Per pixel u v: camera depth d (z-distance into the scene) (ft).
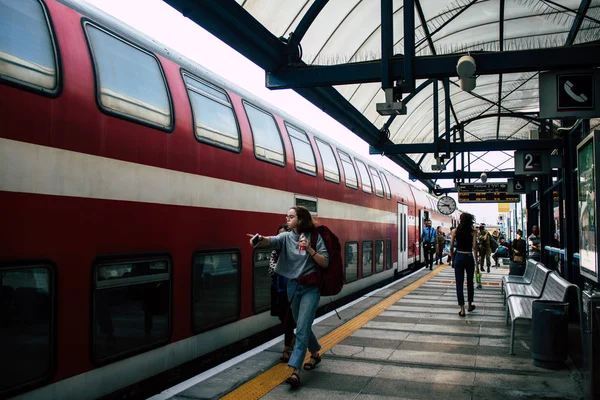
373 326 28.55
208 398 16.44
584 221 19.51
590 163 18.16
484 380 18.38
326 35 33.58
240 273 23.53
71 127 13.96
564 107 24.13
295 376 17.43
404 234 67.05
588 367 14.92
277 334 30.60
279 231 21.52
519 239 56.75
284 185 28.81
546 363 19.90
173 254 18.30
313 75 24.94
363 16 33.27
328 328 27.81
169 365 18.19
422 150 51.42
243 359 21.44
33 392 12.67
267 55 24.22
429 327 28.30
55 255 13.29
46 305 13.04
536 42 43.45
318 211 34.68
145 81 17.53
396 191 62.85
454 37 42.63
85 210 14.30
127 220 15.96
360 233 45.68
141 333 16.65
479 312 33.50
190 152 19.58
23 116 12.57
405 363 20.72
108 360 15.14
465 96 64.49
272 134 28.25
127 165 16.06
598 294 14.90
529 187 65.00
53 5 14.33
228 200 22.40
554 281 24.34
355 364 20.58
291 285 18.45
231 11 20.47
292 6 28.02
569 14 36.83
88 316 14.32
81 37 14.94
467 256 32.09
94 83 14.96
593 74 24.04
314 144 35.68
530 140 49.11
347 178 42.34
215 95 22.61
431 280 56.75
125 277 15.88
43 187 13.00
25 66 12.78
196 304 19.86
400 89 23.93
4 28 12.41
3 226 11.95
